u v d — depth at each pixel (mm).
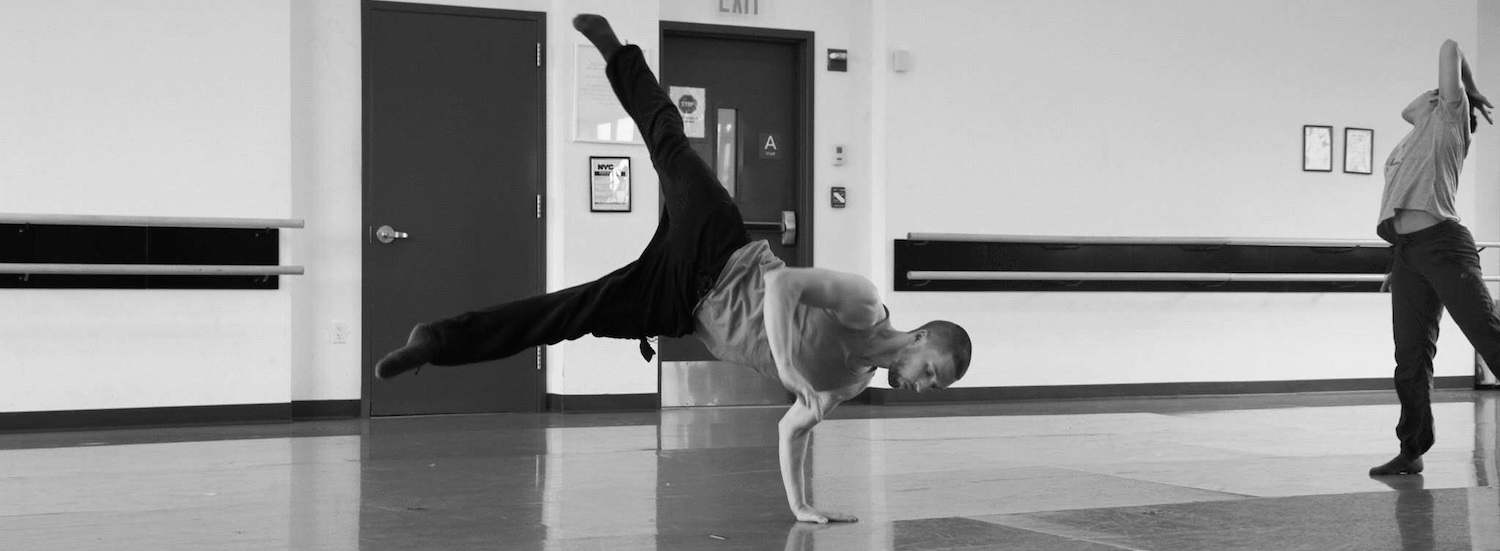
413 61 7805
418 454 5766
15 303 6816
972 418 7633
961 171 8938
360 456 5680
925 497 4551
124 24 7027
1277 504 4328
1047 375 9133
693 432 6770
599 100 8039
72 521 3965
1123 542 3598
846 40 8898
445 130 7871
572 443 6238
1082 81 9258
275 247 7312
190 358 7168
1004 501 4457
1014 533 3760
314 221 7617
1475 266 5059
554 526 3902
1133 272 9312
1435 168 5105
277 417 7336
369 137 7719
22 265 6668
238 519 4004
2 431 6754
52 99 6902
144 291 7066
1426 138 5137
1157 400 9023
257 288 7293
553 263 8055
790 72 8883
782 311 3498
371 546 3551
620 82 4105
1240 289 9672
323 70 7633
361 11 7703
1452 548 3502
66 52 6926
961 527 3871
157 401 7109
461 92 7902
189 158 7156
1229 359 9656
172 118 7125
